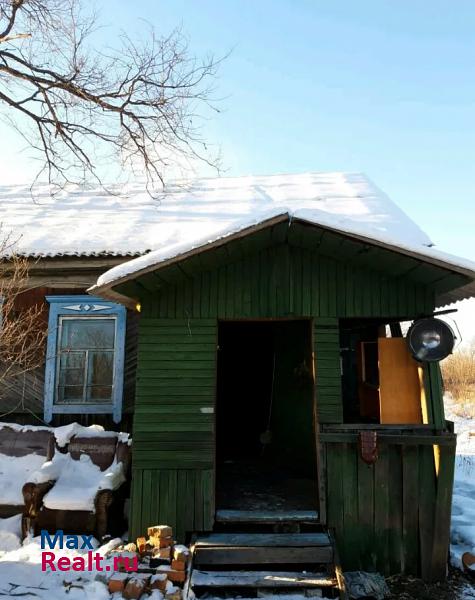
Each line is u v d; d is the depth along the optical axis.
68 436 6.59
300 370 7.40
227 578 4.58
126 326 8.00
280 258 5.59
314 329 5.46
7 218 9.41
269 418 8.71
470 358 25.25
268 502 5.71
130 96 8.43
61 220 9.17
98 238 8.05
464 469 9.55
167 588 4.34
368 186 10.71
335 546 4.84
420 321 5.24
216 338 5.48
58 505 5.59
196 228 8.47
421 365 5.35
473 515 6.63
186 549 4.66
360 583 4.74
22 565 4.68
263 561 4.74
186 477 5.22
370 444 5.03
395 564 5.04
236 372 9.77
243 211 9.36
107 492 5.64
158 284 5.37
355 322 6.89
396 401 5.45
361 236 4.64
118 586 4.29
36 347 7.78
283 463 7.81
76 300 8.01
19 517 5.97
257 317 5.50
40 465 6.62
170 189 11.38
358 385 7.09
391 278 5.54
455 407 18.56
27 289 7.75
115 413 7.72
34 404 7.86
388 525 5.09
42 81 7.75
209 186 11.87
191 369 5.42
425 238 6.86
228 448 9.52
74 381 7.94
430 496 5.11
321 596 4.52
